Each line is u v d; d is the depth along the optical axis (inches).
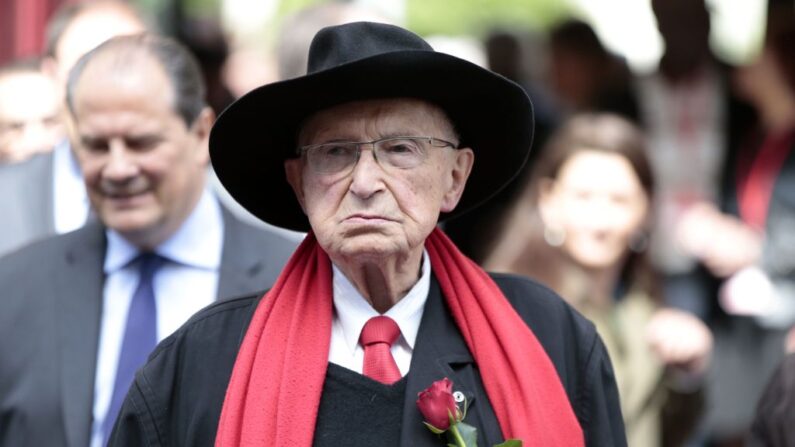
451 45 1460.4
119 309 598.9
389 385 468.4
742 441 887.1
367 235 457.4
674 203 978.7
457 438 451.2
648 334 743.7
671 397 741.3
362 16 756.0
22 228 659.4
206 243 609.0
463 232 905.5
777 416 567.8
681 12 992.2
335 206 461.1
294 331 475.5
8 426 581.6
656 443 739.4
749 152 969.5
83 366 585.0
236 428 464.4
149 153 586.6
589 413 490.6
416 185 463.2
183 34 1045.8
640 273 762.2
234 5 1296.8
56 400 579.5
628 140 738.8
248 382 470.3
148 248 602.2
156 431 480.4
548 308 502.3
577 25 1019.3
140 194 588.7
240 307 494.0
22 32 986.7
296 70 740.7
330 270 485.1
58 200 663.8
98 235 608.1
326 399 468.8
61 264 602.2
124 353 588.7
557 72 1018.7
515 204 842.8
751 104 976.3
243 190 506.6
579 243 733.9
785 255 920.9
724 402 884.0
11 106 763.4
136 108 584.4
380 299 479.8
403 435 459.8
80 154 590.9
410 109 466.6
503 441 468.8
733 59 1107.3
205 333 488.1
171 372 484.7
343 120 462.9
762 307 895.7
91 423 580.7
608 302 741.9
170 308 601.0
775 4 973.8
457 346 481.4
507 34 1019.9
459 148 494.0
